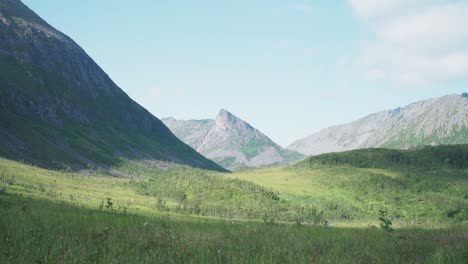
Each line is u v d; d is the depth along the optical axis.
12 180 139.00
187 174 194.12
